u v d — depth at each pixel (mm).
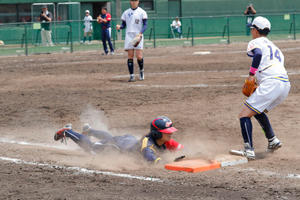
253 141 25266
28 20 108562
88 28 93375
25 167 20609
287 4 129750
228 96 39156
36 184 18094
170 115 32469
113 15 117875
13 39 87312
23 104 38000
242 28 103375
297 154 22391
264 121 22203
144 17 48250
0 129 29625
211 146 24281
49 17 94562
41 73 59031
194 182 18031
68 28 91500
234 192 16781
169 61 69812
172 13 123625
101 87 46312
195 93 41250
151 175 19094
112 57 78500
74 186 17766
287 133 26688
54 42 90625
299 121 29469
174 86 45719
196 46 98250
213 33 101938
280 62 21438
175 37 100125
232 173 19266
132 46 49062
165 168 20109
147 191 17047
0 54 87000
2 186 17906
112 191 17094
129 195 16625
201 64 64750
